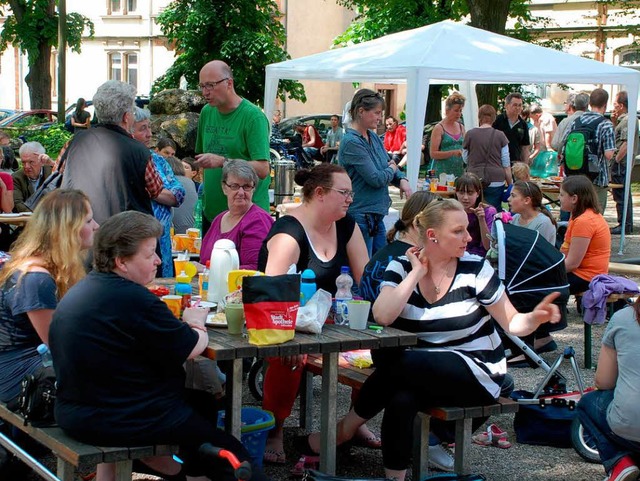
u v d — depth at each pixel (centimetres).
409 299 391
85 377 310
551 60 938
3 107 3888
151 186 486
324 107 3441
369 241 668
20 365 359
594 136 1090
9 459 394
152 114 1595
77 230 364
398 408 376
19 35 2764
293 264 421
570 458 460
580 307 762
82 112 1934
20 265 362
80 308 312
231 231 518
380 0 2416
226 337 358
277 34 2461
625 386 374
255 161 597
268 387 434
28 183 785
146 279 324
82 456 304
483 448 474
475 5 1591
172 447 321
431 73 852
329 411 380
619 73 966
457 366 376
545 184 1167
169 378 323
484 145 968
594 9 2919
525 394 496
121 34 3628
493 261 571
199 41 2352
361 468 437
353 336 367
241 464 276
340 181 425
